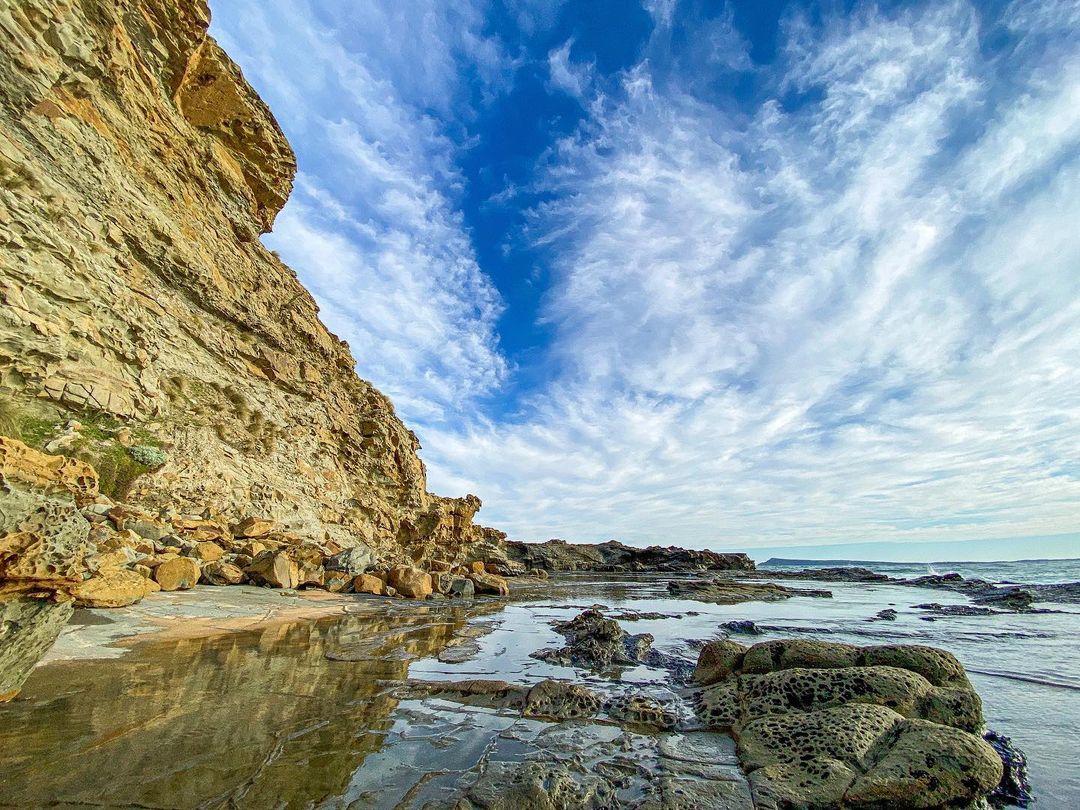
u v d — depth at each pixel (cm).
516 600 2052
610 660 869
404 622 1192
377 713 522
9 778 325
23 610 488
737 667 688
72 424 1377
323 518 2512
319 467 2642
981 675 841
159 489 1573
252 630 922
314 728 465
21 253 1288
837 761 411
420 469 4372
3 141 1270
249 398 2236
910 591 3128
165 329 1853
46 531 570
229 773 360
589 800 360
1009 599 2173
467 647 933
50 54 1434
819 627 1370
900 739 436
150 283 1814
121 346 1573
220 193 2306
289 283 2823
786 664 650
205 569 1307
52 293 1362
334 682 623
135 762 362
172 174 1995
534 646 982
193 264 2005
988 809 383
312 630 973
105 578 895
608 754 448
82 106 1551
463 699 591
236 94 2366
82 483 1127
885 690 534
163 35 1922
